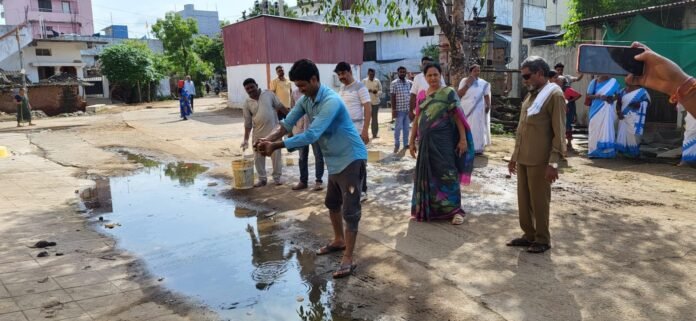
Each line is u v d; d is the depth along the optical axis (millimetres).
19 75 27000
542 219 4695
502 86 14070
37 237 5578
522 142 4629
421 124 5660
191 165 10133
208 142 12945
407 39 29875
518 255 4707
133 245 5352
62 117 23781
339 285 4223
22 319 3660
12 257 4930
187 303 3963
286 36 20078
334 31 21859
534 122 4512
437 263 4574
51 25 53188
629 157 9508
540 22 31609
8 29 31047
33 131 16797
